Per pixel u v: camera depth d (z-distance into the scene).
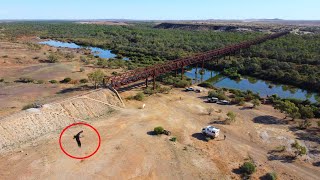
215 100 72.75
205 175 40.00
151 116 60.09
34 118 49.97
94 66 107.62
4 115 53.16
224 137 51.88
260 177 40.22
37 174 37.84
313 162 45.41
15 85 76.94
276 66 111.38
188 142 49.66
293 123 60.97
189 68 118.56
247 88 93.44
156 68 83.44
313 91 90.88
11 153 42.47
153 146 47.03
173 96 75.56
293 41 171.12
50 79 86.00
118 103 64.75
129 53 143.25
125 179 38.16
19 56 120.00
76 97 60.09
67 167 39.72
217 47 157.25
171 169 40.91
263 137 53.66
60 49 152.12
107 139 48.31
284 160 45.56
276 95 81.38
